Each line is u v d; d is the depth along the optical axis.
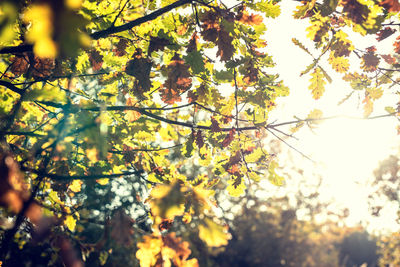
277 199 25.92
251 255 23.88
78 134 2.14
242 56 2.40
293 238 24.53
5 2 0.78
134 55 2.71
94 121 1.49
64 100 1.35
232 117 2.69
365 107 2.56
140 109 2.75
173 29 2.51
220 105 2.67
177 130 3.62
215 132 2.78
